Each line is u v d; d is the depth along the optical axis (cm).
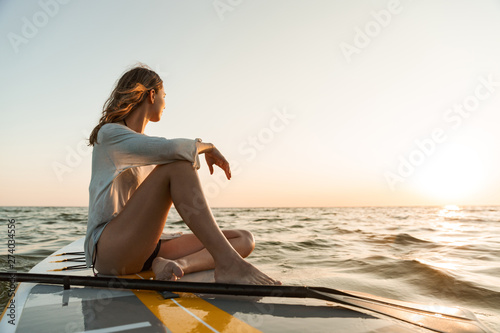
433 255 404
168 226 1060
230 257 148
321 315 114
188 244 194
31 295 135
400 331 100
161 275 152
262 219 1778
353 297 128
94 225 166
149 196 155
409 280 260
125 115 180
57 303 123
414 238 630
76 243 313
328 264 344
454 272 280
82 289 145
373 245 527
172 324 101
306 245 526
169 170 153
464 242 557
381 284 247
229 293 130
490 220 1605
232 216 2266
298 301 131
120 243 159
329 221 1539
